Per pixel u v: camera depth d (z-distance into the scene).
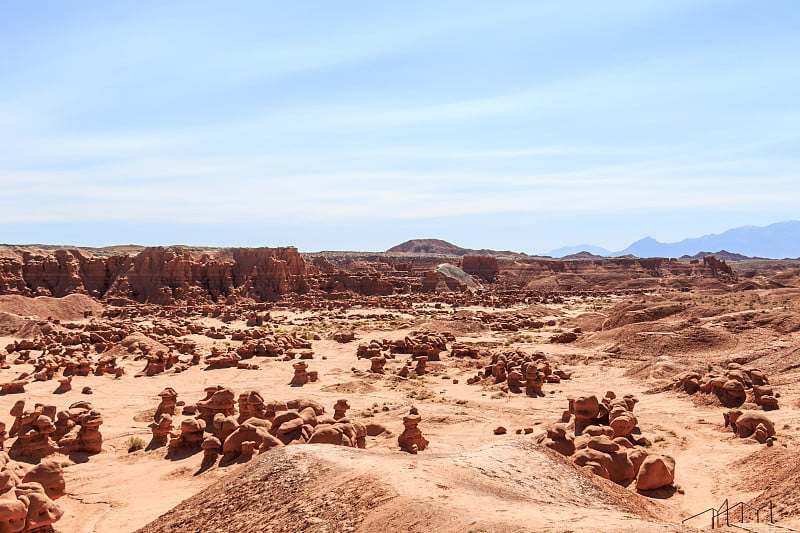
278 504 20.17
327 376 70.62
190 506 22.53
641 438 39.06
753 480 29.25
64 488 28.59
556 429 32.25
